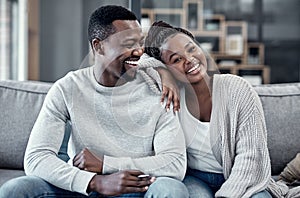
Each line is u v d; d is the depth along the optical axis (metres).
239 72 6.49
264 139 1.62
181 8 6.35
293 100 2.17
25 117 2.12
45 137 1.54
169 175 1.51
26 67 5.50
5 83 2.22
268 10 6.57
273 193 1.62
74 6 6.16
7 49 5.11
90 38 1.58
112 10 1.55
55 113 1.59
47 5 6.12
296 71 6.59
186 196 1.39
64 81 1.62
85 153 1.51
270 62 6.60
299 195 1.66
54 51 6.17
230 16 6.53
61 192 1.47
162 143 1.54
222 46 6.48
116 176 1.44
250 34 6.58
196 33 6.41
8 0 5.12
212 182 1.68
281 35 6.59
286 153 2.10
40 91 2.19
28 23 5.66
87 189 1.44
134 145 1.55
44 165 1.48
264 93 2.19
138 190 1.44
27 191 1.41
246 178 1.55
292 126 2.11
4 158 2.11
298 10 6.56
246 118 1.62
